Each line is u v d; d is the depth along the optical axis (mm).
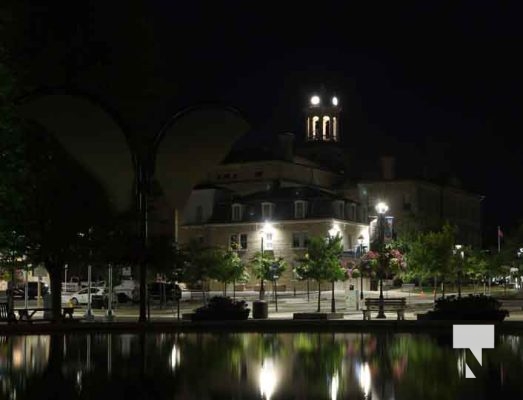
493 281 108375
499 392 13570
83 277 74625
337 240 45781
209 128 31172
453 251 70500
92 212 31750
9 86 22094
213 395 13453
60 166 30719
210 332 29469
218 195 93312
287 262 84375
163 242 33281
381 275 40750
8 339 26594
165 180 32188
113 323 29656
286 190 90375
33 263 33344
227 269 62938
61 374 16484
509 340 25141
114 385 14773
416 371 16734
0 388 14414
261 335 28156
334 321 29953
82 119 29188
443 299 32281
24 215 29672
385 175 106625
